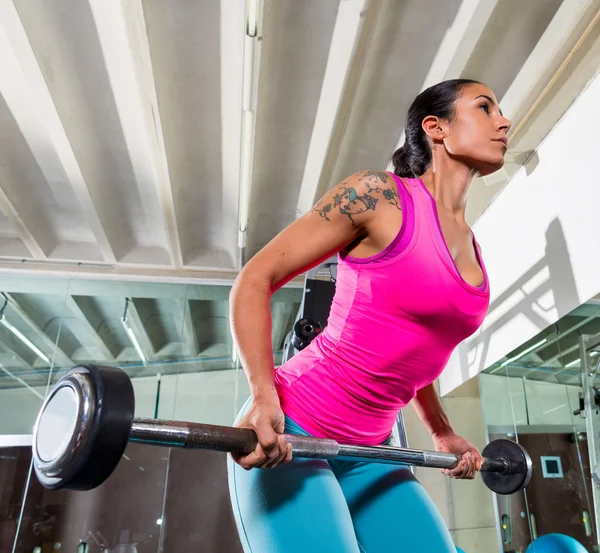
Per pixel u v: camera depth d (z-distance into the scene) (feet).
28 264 16.96
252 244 16.33
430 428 3.76
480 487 12.60
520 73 9.56
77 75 10.57
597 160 8.18
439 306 2.47
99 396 1.73
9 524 14.28
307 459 2.60
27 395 16.89
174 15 9.29
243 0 8.58
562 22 8.39
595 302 8.12
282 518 2.36
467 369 12.31
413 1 8.91
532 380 10.34
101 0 8.86
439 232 2.56
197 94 11.03
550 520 9.85
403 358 2.61
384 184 2.66
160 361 17.70
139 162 13.08
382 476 3.03
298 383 2.82
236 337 2.42
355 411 2.74
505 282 10.69
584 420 8.93
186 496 14.74
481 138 3.01
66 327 17.93
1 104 11.60
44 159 13.23
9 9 8.61
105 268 17.22
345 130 11.35
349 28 8.79
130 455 15.05
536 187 9.71
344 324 2.68
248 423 2.18
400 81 10.54
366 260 2.56
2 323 17.80
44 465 1.78
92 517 14.34
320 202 2.69
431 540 2.75
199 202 14.84
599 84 8.31
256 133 11.89
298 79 10.53
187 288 18.01
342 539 2.32
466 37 8.95
